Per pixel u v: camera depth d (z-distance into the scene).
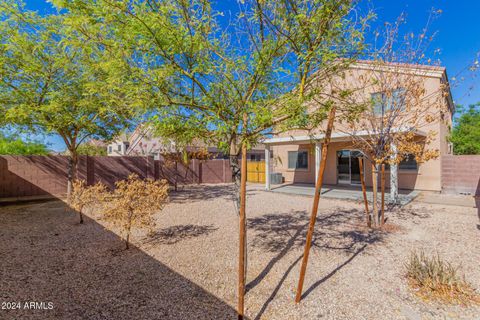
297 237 5.47
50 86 7.32
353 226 6.23
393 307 2.87
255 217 7.42
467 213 7.34
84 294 3.19
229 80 3.08
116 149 27.19
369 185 12.50
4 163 10.40
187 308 2.89
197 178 17.78
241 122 2.89
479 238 5.17
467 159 10.31
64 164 11.71
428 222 6.45
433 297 3.03
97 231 5.98
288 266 4.01
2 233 5.84
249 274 3.75
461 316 2.69
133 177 6.00
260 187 14.48
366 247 4.79
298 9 2.78
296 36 2.88
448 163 10.68
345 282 3.46
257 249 4.79
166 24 2.48
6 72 6.51
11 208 8.81
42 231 5.99
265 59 2.94
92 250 4.75
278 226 6.40
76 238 5.46
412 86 5.54
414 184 11.27
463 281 3.33
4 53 6.57
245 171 2.71
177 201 10.39
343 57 3.03
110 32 2.78
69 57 6.78
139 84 2.73
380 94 6.00
